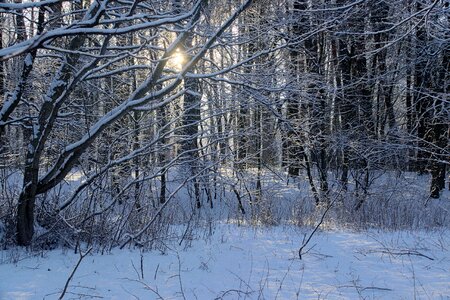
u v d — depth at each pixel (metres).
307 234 9.27
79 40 6.89
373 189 14.68
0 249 7.00
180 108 10.84
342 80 15.65
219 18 9.51
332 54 16.50
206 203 15.71
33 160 6.91
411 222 11.12
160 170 8.21
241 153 12.85
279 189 14.66
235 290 5.19
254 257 7.12
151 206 8.74
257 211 11.26
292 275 6.09
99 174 7.66
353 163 14.96
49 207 7.71
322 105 14.36
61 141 9.07
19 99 7.01
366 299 5.08
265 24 10.21
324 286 5.60
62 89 7.04
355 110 15.83
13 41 8.39
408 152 16.05
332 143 14.59
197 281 5.72
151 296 5.09
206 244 8.05
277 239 8.64
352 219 11.27
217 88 10.72
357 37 13.30
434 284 5.65
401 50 15.28
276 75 10.72
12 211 7.32
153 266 6.38
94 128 7.22
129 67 7.75
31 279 5.57
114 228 7.84
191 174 10.95
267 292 5.32
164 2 8.45
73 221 7.55
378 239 8.64
